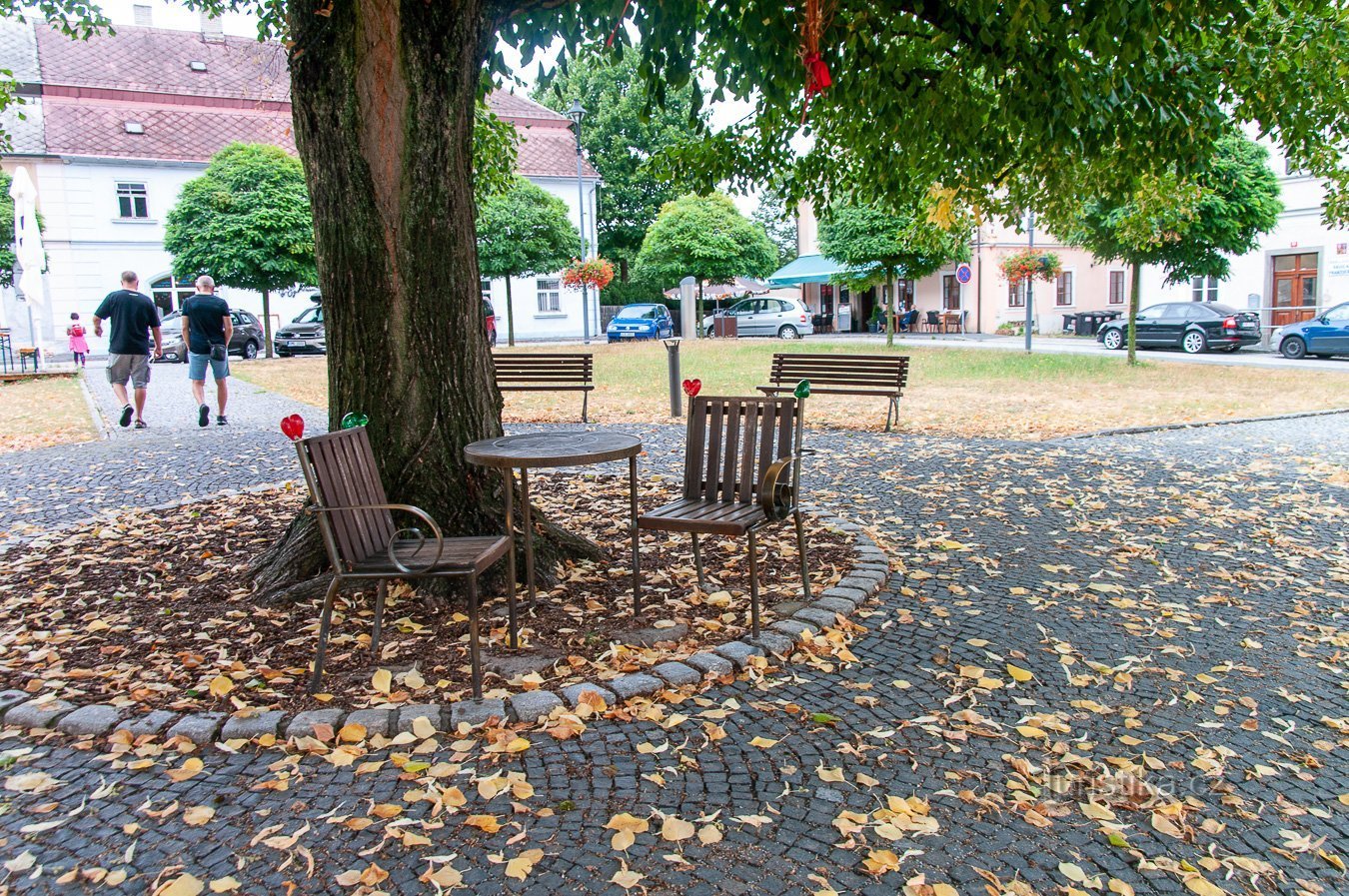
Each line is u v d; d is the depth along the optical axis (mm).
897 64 6551
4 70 9070
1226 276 20359
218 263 27000
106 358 32156
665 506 4898
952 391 16875
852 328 47375
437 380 5145
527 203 29547
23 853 2738
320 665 3840
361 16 4730
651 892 2551
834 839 2814
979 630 4605
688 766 3240
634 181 48500
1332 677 4074
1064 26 5652
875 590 5188
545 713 3592
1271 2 6828
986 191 8547
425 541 4203
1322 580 5438
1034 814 2936
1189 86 6605
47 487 8555
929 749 3385
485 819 2859
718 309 47750
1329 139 8109
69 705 3682
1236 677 4062
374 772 3205
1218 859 2750
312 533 5148
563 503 7492
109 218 33969
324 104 4871
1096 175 8234
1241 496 7684
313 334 30188
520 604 4848
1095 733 3533
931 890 2547
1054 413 13562
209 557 5793
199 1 8469
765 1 5188
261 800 3033
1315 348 23562
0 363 24406
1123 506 7316
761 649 4203
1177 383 17766
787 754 3338
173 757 3328
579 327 42938
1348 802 3062
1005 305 42062
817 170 9086
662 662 4098
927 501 7523
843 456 9805
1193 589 5281
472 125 5238
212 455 10180
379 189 4941
